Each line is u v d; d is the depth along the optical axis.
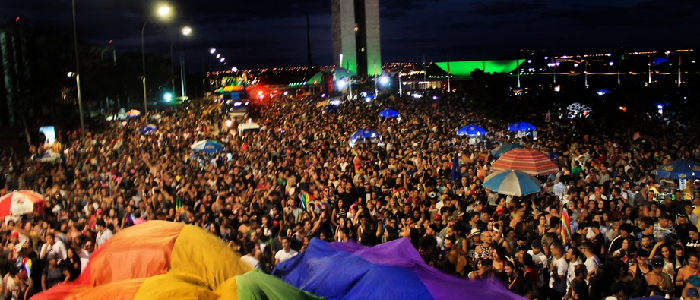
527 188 12.37
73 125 48.47
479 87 43.00
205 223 12.00
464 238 10.13
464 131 26.41
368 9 126.62
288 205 13.71
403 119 38.81
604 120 35.59
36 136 41.25
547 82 104.12
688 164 13.95
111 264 4.12
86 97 59.16
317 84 105.06
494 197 14.36
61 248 10.73
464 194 14.03
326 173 17.98
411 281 4.56
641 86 37.78
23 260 10.55
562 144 22.59
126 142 33.16
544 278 8.66
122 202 14.16
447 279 4.75
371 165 18.66
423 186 15.08
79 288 4.04
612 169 16.98
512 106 44.16
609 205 12.08
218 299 3.69
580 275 8.06
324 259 5.25
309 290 4.84
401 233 10.73
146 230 4.29
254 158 22.00
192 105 74.88
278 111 56.06
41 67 50.28
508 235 10.05
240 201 14.08
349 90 94.38
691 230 10.05
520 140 25.67
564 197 13.97
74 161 24.69
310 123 38.91
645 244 9.25
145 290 3.54
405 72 137.62
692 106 35.38
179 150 27.84
